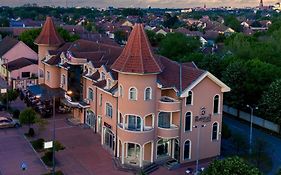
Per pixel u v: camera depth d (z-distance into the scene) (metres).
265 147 56.19
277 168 52.34
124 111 50.28
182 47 117.69
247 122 74.94
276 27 144.75
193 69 52.84
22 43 99.00
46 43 78.06
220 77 83.44
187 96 50.59
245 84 73.06
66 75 70.12
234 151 56.59
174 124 52.19
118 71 49.38
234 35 131.50
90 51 70.25
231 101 74.50
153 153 51.47
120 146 52.31
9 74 92.31
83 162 51.81
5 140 59.00
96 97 61.28
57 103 71.75
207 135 53.72
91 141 59.16
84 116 66.25
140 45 49.56
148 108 49.97
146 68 48.50
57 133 62.16
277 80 67.75
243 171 34.31
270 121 69.69
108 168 50.25
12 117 69.06
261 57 95.88
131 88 49.41
